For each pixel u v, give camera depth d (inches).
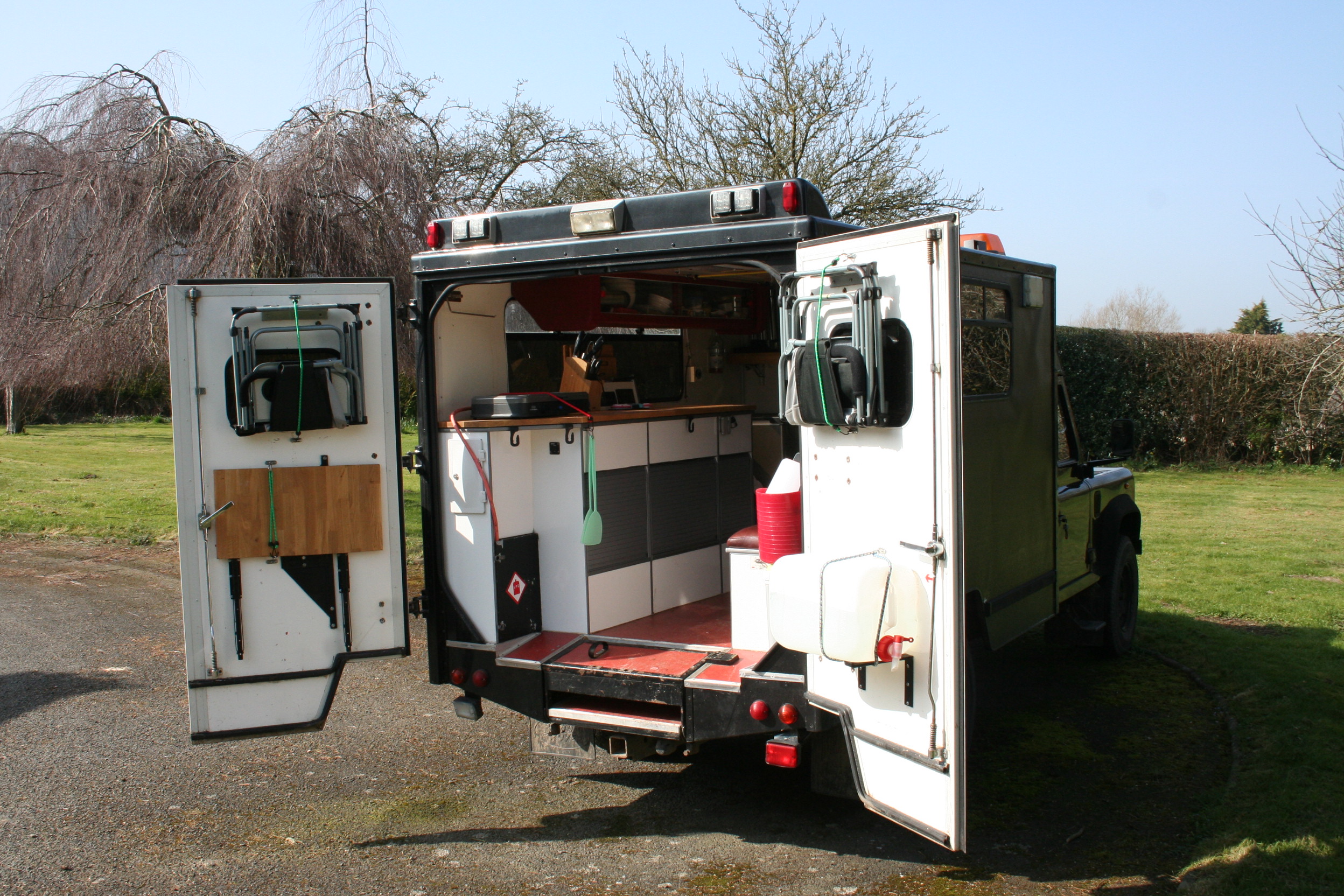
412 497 505.7
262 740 204.1
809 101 597.3
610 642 177.0
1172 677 236.5
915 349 125.1
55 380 378.3
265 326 156.4
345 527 161.8
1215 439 695.1
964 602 122.6
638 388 237.6
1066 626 245.1
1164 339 690.8
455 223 178.9
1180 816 161.2
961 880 140.7
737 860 147.8
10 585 354.3
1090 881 139.7
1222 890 133.6
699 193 155.6
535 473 184.7
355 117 365.7
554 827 161.0
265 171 344.8
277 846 154.3
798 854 149.9
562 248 166.9
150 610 319.3
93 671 253.4
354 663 262.5
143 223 350.0
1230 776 175.3
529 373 213.2
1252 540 408.2
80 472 684.7
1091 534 232.8
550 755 179.2
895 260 127.0
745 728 149.4
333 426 157.9
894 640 125.6
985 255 169.2
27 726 212.7
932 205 603.5
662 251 157.8
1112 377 683.4
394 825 162.1
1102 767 183.0
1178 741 195.2
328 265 350.3
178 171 353.7
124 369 371.6
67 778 183.6
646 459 197.0
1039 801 167.9
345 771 187.0
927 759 125.3
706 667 159.3
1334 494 555.8
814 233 147.4
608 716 160.4
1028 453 187.3
